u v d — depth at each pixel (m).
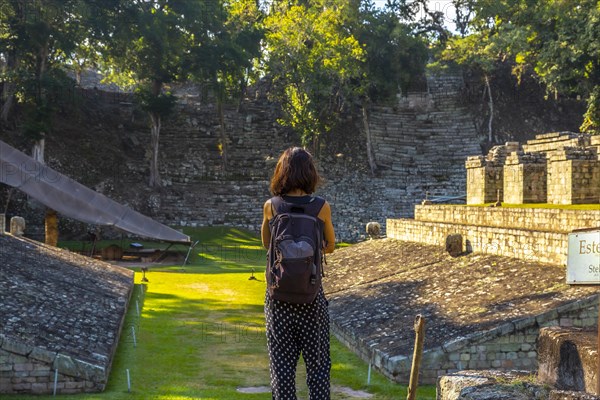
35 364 14.15
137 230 41.06
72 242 50.81
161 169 66.19
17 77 52.91
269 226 4.75
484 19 74.62
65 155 62.03
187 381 15.60
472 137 76.19
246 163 69.06
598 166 26.91
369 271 26.98
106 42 59.59
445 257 24.41
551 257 18.84
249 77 69.25
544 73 57.31
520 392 6.16
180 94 80.94
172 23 60.19
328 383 4.71
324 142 73.06
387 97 72.19
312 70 63.91
